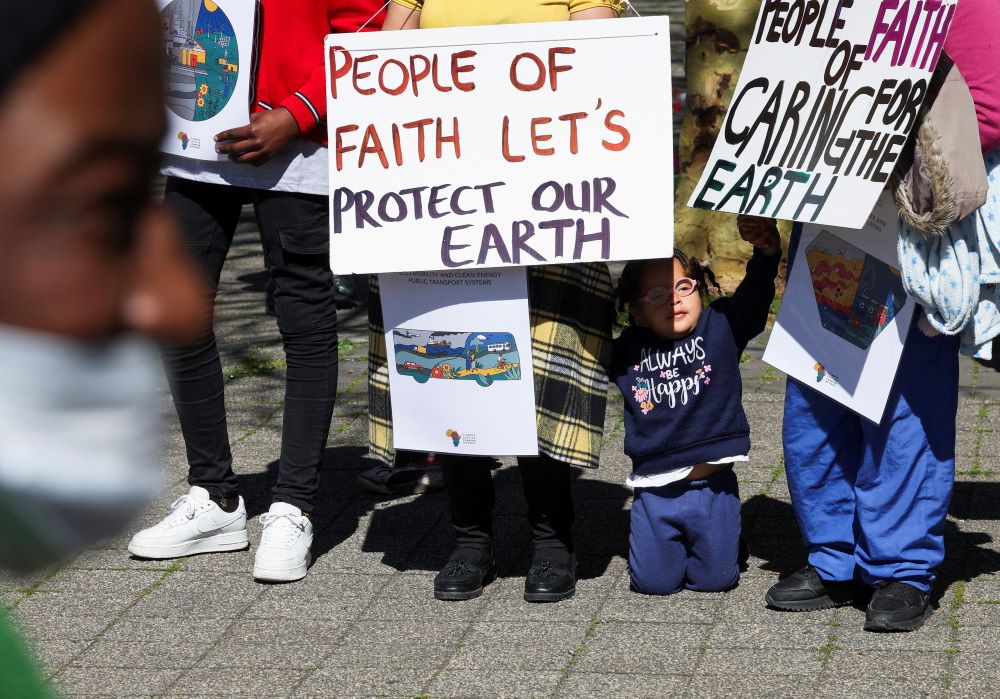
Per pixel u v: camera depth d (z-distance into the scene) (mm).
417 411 3820
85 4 518
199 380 4262
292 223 4113
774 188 3391
